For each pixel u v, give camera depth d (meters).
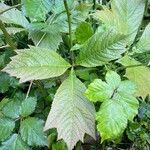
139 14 0.52
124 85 0.40
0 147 0.43
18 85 0.53
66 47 0.56
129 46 0.49
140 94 0.44
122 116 0.37
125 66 0.46
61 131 0.39
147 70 0.46
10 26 0.56
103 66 0.50
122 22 0.51
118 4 0.52
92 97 0.39
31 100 0.46
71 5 0.53
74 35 0.51
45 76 0.40
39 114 0.51
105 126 0.37
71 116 0.40
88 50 0.43
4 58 0.54
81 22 0.48
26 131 0.44
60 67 0.42
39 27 0.50
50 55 0.42
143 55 0.53
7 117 0.45
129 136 0.53
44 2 0.42
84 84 0.46
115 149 0.54
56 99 0.40
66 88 0.41
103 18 0.51
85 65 0.43
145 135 0.54
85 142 0.52
